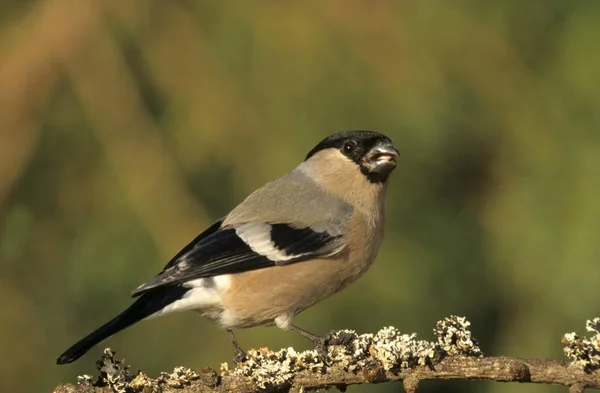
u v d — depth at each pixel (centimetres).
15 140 1197
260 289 871
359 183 927
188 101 1233
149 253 1188
